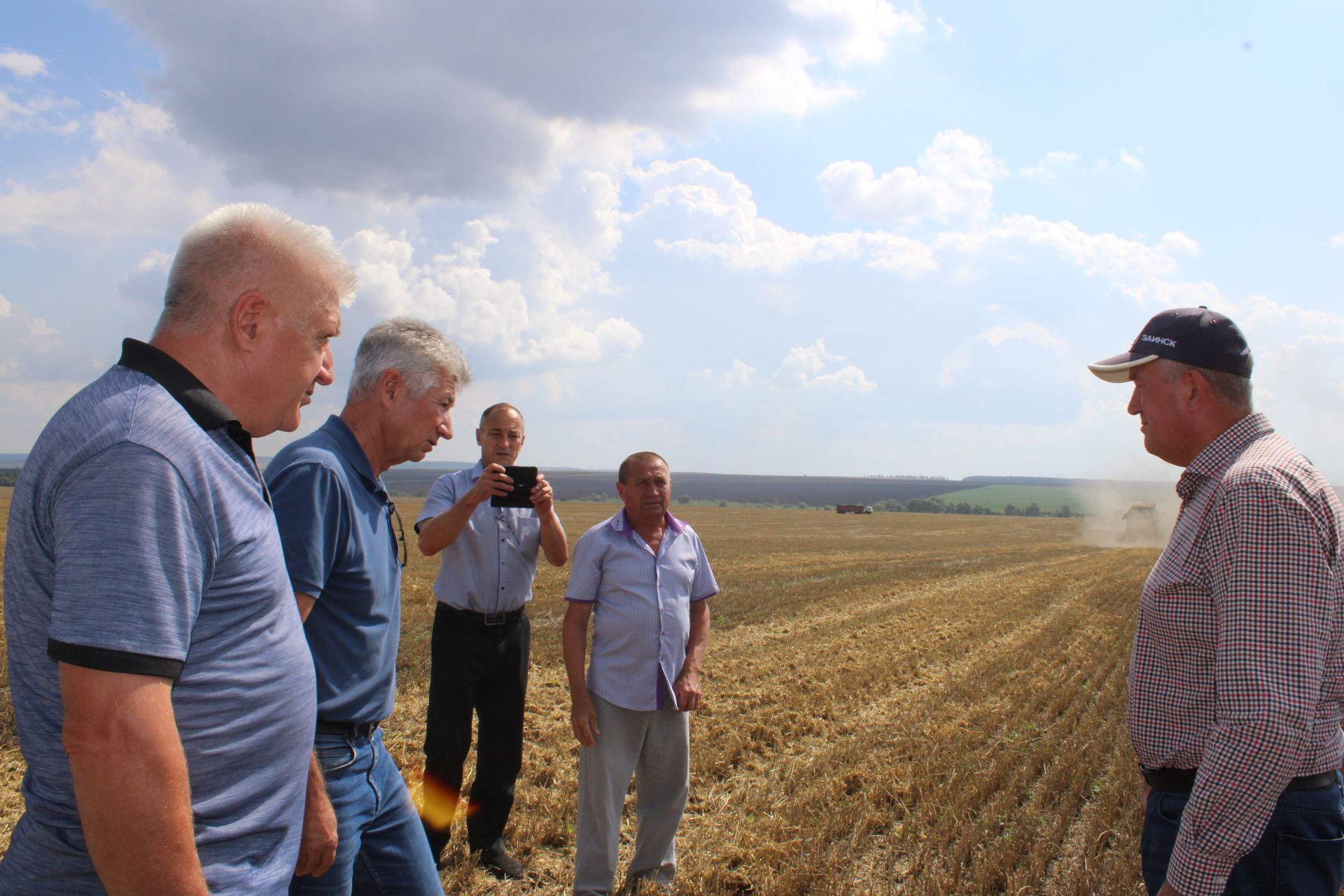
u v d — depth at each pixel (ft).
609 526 13.73
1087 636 43.32
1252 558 6.49
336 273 6.13
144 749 4.46
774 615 49.65
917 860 15.28
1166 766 7.40
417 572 64.85
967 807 17.92
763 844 15.84
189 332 5.51
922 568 86.94
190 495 4.87
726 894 14.14
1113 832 17.07
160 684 4.60
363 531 8.18
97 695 4.41
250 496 5.42
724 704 27.71
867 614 50.85
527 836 15.99
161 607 4.62
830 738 24.20
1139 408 8.18
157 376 5.16
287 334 5.75
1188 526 7.34
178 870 4.58
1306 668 6.28
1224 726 6.39
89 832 4.49
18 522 4.84
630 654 13.17
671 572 13.50
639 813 14.01
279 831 5.64
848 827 16.94
